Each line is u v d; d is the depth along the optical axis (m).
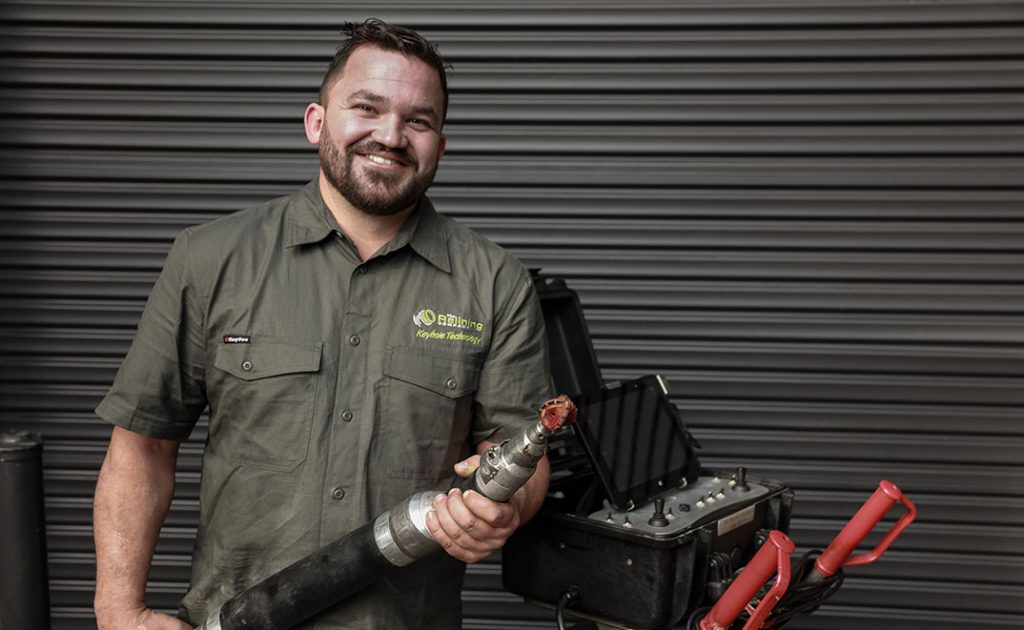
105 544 1.70
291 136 2.81
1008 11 2.64
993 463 2.80
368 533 1.54
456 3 2.76
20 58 2.80
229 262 1.66
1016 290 2.74
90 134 2.82
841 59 2.70
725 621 1.58
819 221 2.77
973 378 2.78
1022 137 2.68
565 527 1.75
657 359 2.85
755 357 2.82
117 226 2.85
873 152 2.73
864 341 2.79
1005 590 2.83
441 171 2.83
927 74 2.69
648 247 2.82
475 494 1.46
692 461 1.99
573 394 2.15
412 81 1.61
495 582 2.89
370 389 1.65
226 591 1.68
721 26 2.71
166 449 1.76
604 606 1.71
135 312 2.87
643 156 2.79
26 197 2.85
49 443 2.90
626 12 2.73
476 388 1.74
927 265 2.75
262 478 1.64
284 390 1.63
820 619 2.89
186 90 2.80
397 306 1.69
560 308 2.20
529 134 2.80
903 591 2.85
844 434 2.83
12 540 2.31
